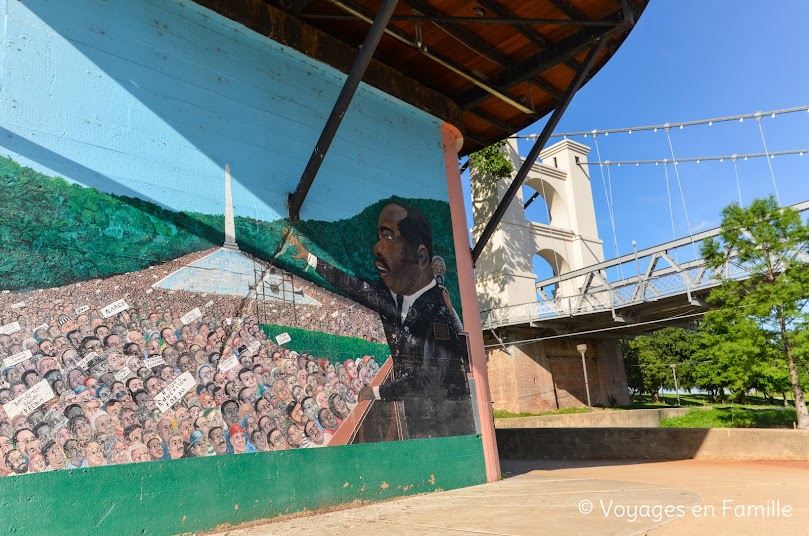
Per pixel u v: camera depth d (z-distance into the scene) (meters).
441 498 6.90
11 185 4.80
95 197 5.28
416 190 8.78
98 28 5.70
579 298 31.22
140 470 4.98
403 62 8.99
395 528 5.14
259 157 6.78
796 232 19.42
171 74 6.18
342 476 6.49
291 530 5.26
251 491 5.65
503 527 4.94
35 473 4.43
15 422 4.43
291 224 6.88
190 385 5.50
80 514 4.57
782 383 23.02
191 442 5.37
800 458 10.55
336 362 6.85
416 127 9.14
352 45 8.38
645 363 48.06
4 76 4.95
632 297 27.33
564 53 8.60
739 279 20.98
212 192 6.21
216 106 6.51
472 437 8.27
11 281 4.64
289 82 7.39
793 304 19.20
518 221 35.88
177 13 6.42
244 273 6.24
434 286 8.53
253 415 5.90
